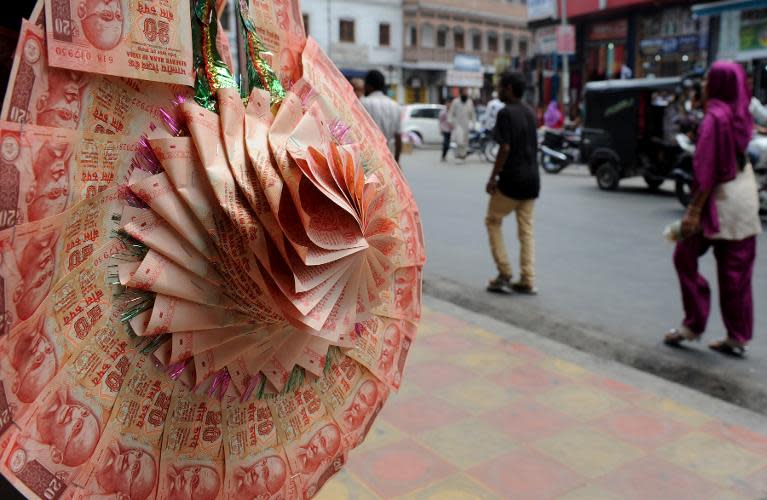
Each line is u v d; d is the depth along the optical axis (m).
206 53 0.89
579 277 5.47
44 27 0.67
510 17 42.72
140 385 0.83
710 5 14.76
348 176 0.85
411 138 20.02
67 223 0.72
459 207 8.80
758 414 3.08
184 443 0.89
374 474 2.52
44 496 0.73
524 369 3.55
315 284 0.83
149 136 0.81
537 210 8.55
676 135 8.59
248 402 0.95
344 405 1.11
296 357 0.95
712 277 5.30
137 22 0.77
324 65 1.11
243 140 0.83
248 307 0.84
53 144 0.70
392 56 37.22
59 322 0.73
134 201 0.79
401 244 1.10
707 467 2.62
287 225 0.81
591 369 3.55
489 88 36.50
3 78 0.84
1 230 0.64
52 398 0.73
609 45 20.86
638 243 6.63
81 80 0.73
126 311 0.80
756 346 3.91
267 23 1.01
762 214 7.72
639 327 4.27
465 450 2.71
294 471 1.03
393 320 1.18
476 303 4.82
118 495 0.81
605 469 2.59
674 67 18.38
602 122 10.27
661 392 3.28
